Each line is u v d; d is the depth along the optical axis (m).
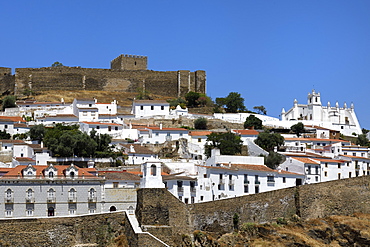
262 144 198.75
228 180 140.00
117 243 110.31
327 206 130.88
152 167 115.75
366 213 133.25
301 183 154.25
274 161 168.50
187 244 113.12
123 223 113.06
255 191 143.38
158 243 106.25
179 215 115.00
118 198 130.12
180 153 188.75
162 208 113.38
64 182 127.00
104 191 129.62
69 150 163.12
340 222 126.00
